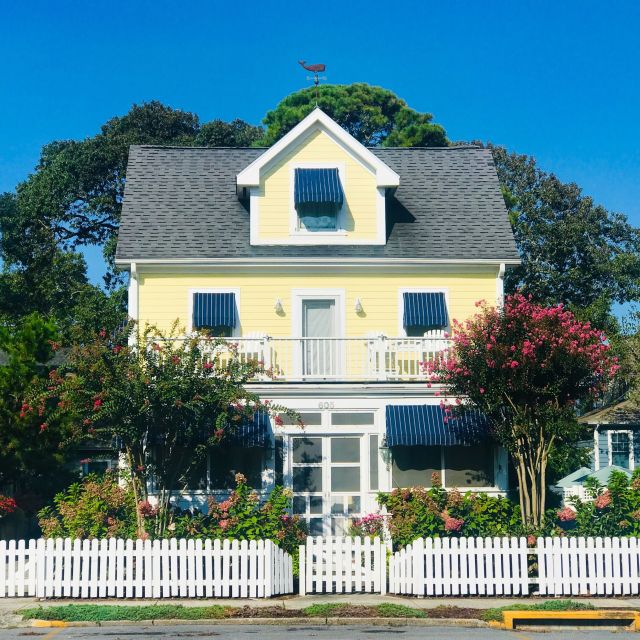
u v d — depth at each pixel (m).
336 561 21.30
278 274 29.56
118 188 56.31
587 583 20.81
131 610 18.86
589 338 23.94
